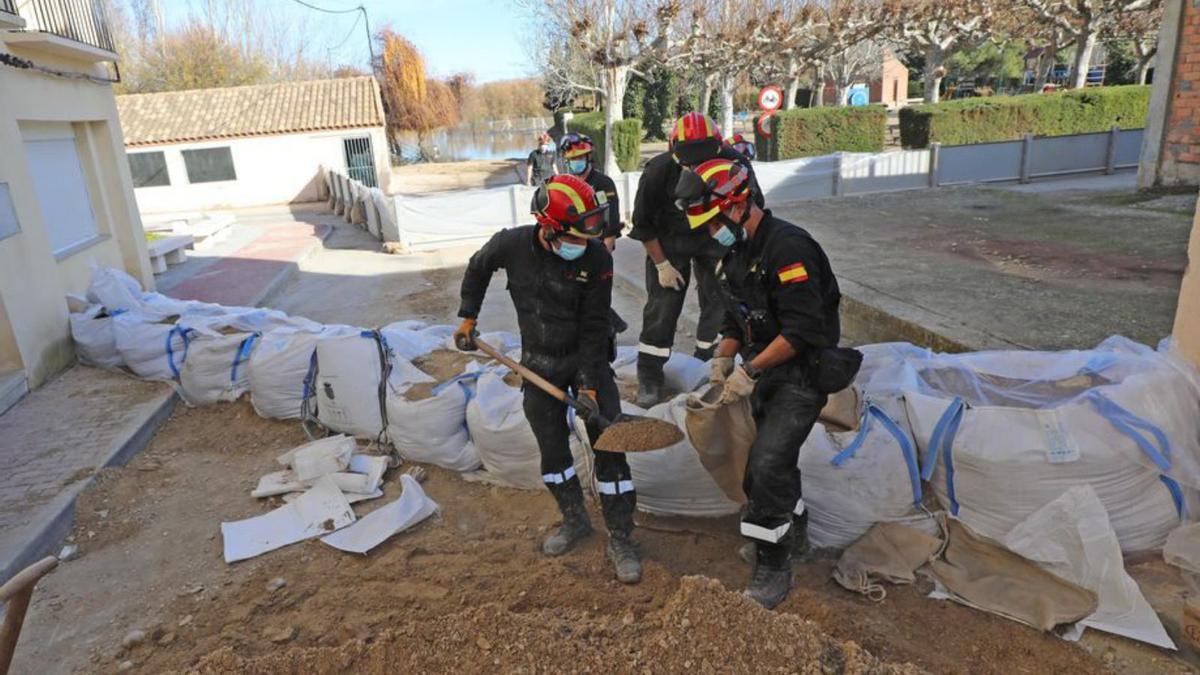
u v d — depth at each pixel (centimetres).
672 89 3741
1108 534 289
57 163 800
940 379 386
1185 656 269
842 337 646
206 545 389
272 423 539
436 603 325
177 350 610
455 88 5084
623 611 311
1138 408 324
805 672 233
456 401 445
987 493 321
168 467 485
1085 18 2203
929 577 317
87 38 840
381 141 2455
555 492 355
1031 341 496
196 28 3653
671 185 441
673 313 467
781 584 305
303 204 2403
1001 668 268
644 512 388
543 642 255
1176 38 1072
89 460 478
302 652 264
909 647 278
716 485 368
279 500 431
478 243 1370
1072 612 282
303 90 2616
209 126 2398
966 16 2372
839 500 339
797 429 287
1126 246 783
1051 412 328
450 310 901
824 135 2161
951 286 656
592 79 2670
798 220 1128
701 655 241
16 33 691
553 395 335
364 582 346
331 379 493
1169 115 1102
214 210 2402
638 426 304
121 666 301
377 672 255
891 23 2262
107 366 669
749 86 3834
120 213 937
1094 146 1585
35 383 630
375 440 481
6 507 423
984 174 1564
